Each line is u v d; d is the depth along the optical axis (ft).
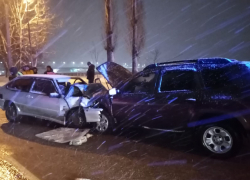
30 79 25.04
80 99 22.15
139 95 18.37
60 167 14.47
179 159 15.38
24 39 87.45
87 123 23.31
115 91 18.53
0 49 90.12
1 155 16.35
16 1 82.07
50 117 23.13
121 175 13.35
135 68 61.11
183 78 16.76
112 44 51.96
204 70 15.94
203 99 15.40
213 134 15.35
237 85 14.74
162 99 17.11
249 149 16.58
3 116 28.91
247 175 13.04
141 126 18.65
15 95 25.35
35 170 14.07
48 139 19.49
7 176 13.24
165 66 17.51
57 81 23.77
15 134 21.09
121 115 19.45
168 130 17.39
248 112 13.85
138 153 16.57
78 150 17.25
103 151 17.02
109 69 27.32
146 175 13.30
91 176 13.29
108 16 51.21
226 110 14.46
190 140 18.92
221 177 12.88
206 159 15.29
